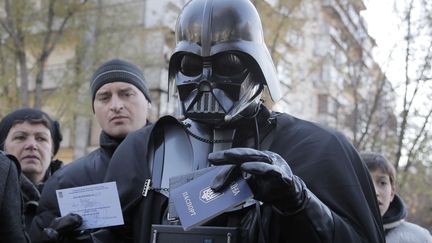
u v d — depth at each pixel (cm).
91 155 252
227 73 159
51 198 228
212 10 160
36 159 284
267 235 149
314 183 157
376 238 154
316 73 1184
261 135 169
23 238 182
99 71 270
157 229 154
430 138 899
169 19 1083
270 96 162
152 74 1045
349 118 1130
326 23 1128
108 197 182
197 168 163
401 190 925
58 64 1117
